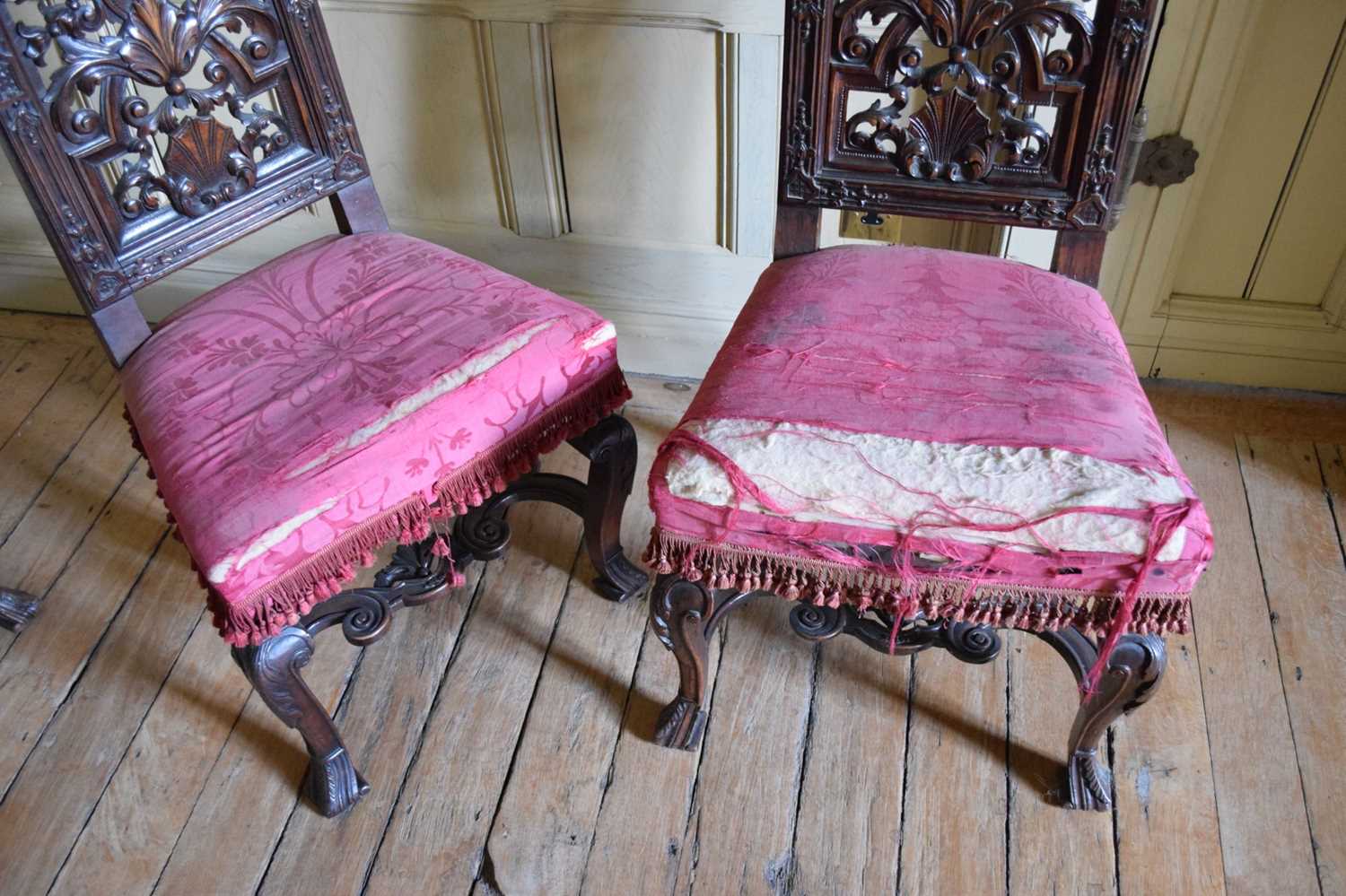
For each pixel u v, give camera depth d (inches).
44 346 75.0
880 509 38.4
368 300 47.0
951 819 48.5
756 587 42.3
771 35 53.2
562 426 47.3
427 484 43.4
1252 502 60.6
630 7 53.6
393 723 53.0
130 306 47.1
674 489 39.8
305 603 42.5
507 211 64.9
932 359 42.4
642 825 48.8
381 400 42.3
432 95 59.9
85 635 57.5
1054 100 44.7
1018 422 39.4
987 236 60.9
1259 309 63.1
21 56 40.8
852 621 48.4
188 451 41.4
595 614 57.5
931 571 39.3
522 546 61.1
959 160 47.0
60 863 48.3
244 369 43.9
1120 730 51.0
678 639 46.4
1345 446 63.6
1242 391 67.2
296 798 50.4
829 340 43.4
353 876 47.7
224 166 47.8
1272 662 53.3
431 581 51.4
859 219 65.4
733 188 60.2
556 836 48.5
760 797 49.5
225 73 46.3
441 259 49.3
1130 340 66.4
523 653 55.8
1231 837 47.3
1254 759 49.8
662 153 60.0
